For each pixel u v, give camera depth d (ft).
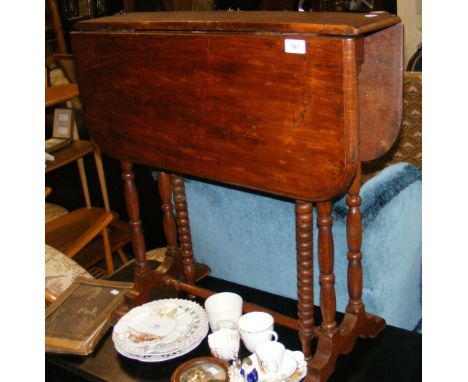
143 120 5.11
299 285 4.83
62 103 11.10
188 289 5.99
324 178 4.18
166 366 5.22
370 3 13.29
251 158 4.52
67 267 6.48
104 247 8.48
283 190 4.46
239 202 5.88
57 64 12.62
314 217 5.31
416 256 6.01
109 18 5.22
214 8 15.08
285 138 4.26
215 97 4.53
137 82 4.99
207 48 4.42
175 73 4.69
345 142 3.98
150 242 10.44
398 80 4.49
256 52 4.17
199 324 5.46
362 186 5.38
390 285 5.64
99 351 5.51
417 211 5.75
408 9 12.57
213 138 4.68
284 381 4.71
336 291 5.59
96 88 5.35
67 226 9.10
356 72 3.86
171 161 5.08
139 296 5.93
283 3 14.07
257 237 5.95
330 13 4.46
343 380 4.87
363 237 5.13
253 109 4.35
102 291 6.13
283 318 5.24
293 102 4.12
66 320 5.77
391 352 5.13
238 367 4.83
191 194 6.30
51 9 16.02
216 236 6.35
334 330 4.87
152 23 4.69
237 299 5.46
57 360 5.47
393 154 7.80
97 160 10.54
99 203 12.40
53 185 13.41
